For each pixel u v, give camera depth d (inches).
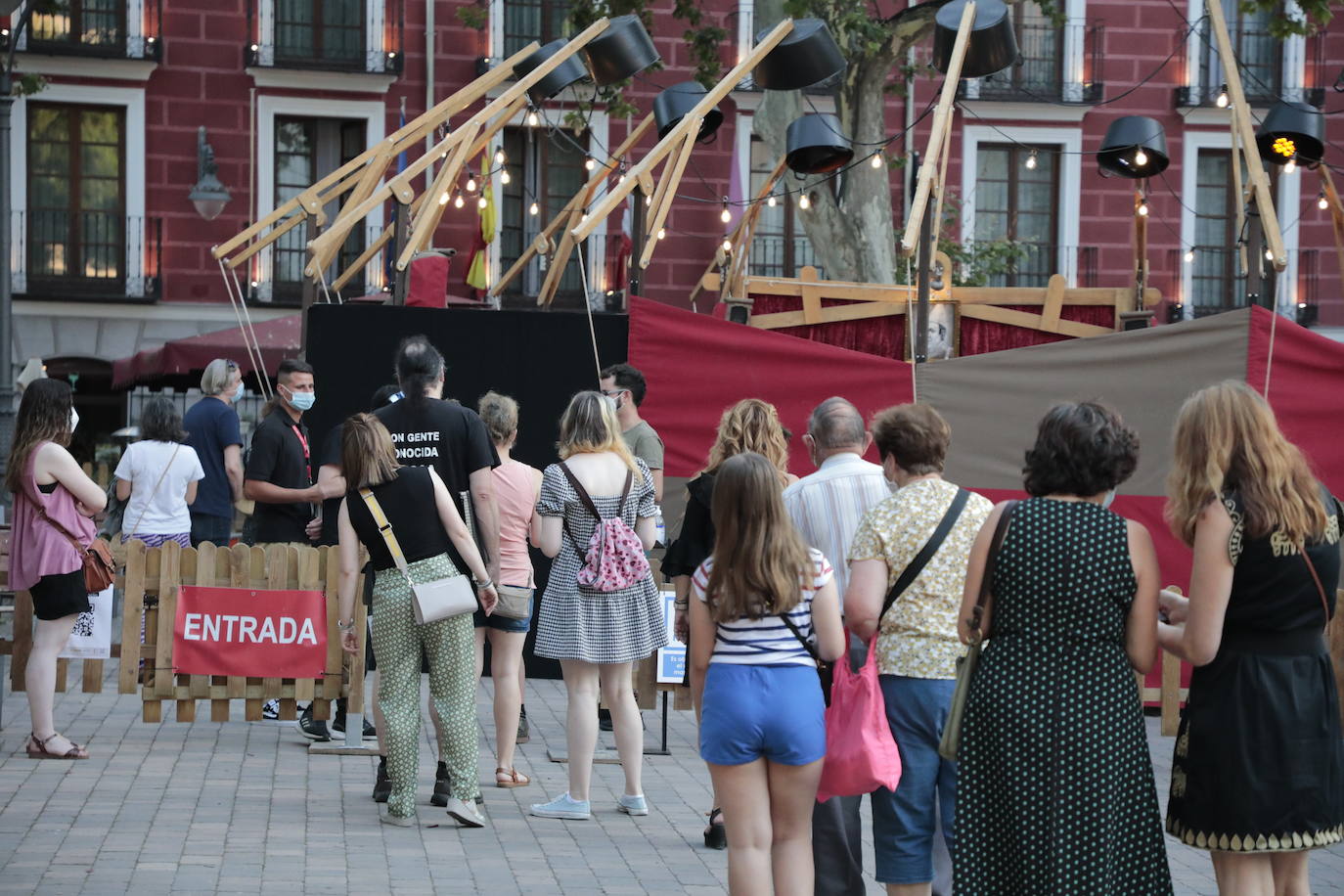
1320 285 1147.3
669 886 279.7
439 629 312.5
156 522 441.4
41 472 366.0
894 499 238.2
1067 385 456.1
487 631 398.9
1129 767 202.8
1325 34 1143.6
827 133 540.1
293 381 418.6
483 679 506.0
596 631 320.8
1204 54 1138.7
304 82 1071.6
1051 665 202.4
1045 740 200.8
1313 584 211.3
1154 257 1144.2
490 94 1068.5
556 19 1097.4
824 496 256.5
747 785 227.8
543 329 489.1
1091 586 202.1
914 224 439.5
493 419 361.1
